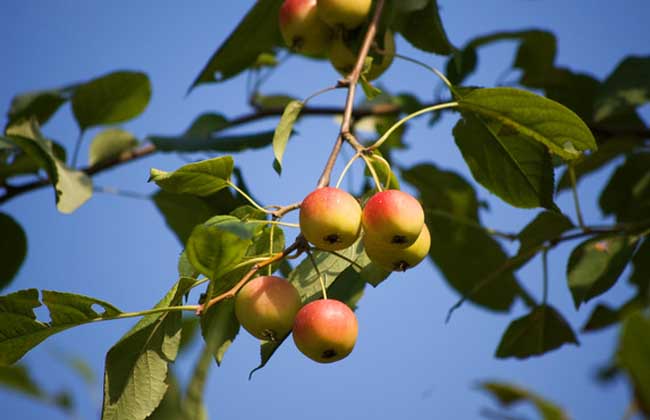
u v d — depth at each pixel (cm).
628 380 71
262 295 82
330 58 95
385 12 94
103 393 83
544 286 100
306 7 94
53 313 83
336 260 87
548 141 88
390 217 81
